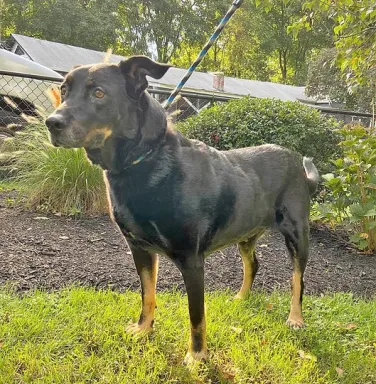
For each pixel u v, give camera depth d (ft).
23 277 4.27
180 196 2.97
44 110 7.46
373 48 5.60
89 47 32.19
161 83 20.25
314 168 4.30
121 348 3.23
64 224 6.00
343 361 3.38
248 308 4.05
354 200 6.22
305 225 3.89
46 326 3.39
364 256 5.92
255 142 6.97
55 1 31.35
